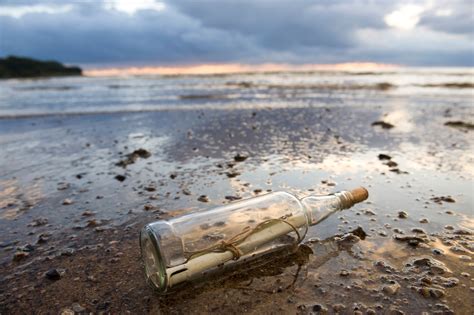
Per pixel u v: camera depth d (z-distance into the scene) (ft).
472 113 6.73
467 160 3.47
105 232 2.09
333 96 9.95
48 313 1.41
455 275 1.58
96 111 7.66
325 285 1.53
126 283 1.58
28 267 1.74
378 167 3.26
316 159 3.59
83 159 3.85
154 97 10.17
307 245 1.85
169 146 4.33
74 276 1.65
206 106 8.20
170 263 1.37
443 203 2.38
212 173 3.19
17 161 3.83
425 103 8.39
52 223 2.24
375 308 1.39
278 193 1.83
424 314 1.36
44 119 6.82
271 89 12.12
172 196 2.65
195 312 1.38
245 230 1.56
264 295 1.47
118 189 2.84
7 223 2.26
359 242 1.87
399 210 2.27
